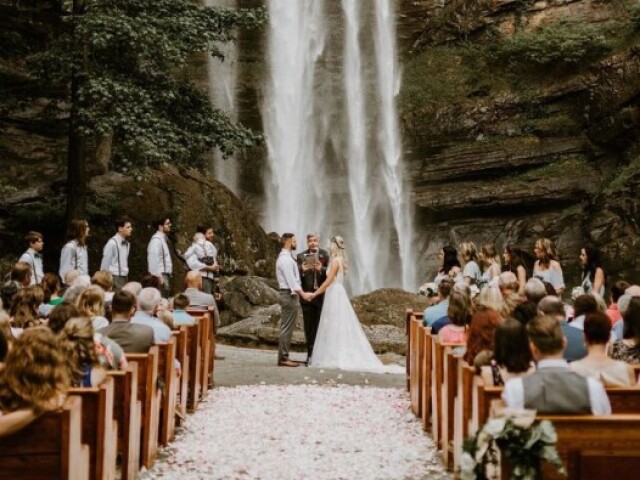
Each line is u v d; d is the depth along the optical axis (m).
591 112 28.53
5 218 23.75
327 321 14.93
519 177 29.19
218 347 18.27
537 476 5.04
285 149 32.56
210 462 8.53
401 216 31.06
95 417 6.25
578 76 29.03
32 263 14.34
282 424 10.30
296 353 18.11
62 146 26.77
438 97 31.09
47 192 24.42
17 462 5.41
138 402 7.82
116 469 7.84
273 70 32.91
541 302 8.44
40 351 5.46
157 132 20.41
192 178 25.33
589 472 5.27
